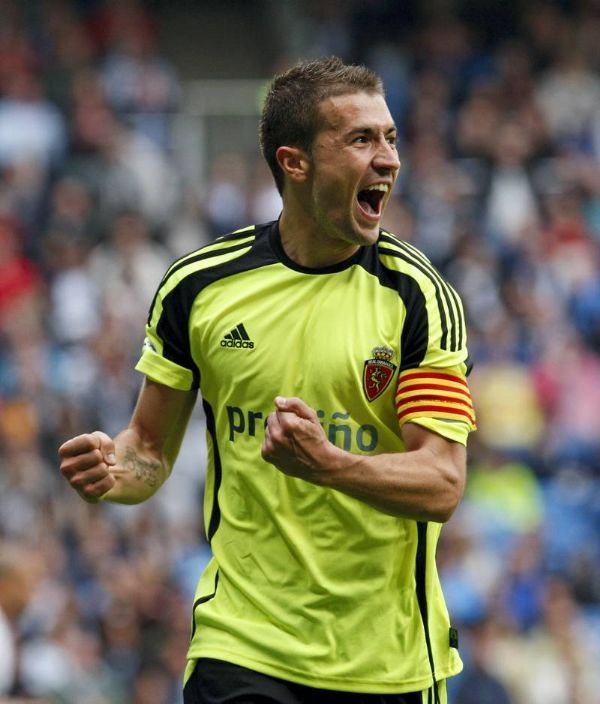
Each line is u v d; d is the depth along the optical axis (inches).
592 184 2153.1
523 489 1647.4
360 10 2454.5
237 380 540.7
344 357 529.3
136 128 2143.2
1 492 1416.1
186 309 551.5
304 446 489.7
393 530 536.7
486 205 2078.0
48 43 2237.9
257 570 544.4
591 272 1975.9
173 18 2536.9
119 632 1270.9
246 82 2362.2
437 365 528.4
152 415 573.3
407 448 528.4
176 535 1453.0
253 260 546.9
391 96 2293.3
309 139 529.0
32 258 1834.4
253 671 539.2
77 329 1733.5
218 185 2001.7
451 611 1381.6
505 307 1860.2
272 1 2556.6
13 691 1059.3
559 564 1604.3
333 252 538.6
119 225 1825.8
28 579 1102.4
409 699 545.3
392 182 529.0
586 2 2472.9
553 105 2340.1
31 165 1956.2
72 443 526.9
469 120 2196.1
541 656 1350.9
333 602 534.6
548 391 1781.5
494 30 2440.9
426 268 542.0
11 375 1600.6
